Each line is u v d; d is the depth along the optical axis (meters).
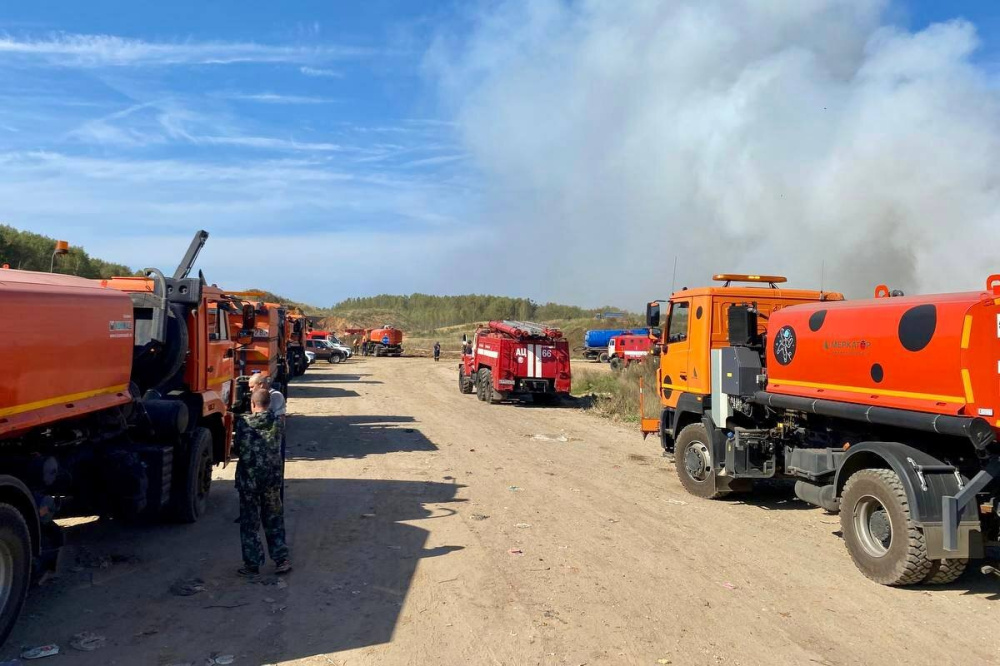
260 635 5.07
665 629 5.27
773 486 10.69
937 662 4.80
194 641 4.95
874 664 4.76
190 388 8.43
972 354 5.87
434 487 10.25
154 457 7.10
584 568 6.67
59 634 5.02
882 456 6.45
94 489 6.72
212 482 10.52
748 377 9.12
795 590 6.20
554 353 22.59
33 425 4.96
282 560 6.37
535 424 18.12
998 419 5.74
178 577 6.30
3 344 4.61
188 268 8.88
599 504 9.37
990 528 6.48
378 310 152.75
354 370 42.25
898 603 5.93
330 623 5.30
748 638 5.14
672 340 11.21
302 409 20.77
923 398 6.32
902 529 6.18
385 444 14.34
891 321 6.70
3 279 5.02
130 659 4.65
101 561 6.66
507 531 7.93
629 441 15.34
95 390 5.95
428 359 59.75
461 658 4.73
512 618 5.43
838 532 8.17
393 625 5.27
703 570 6.68
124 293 6.64
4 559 4.70
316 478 10.84
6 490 4.80
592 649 4.90
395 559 6.87
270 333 16.19
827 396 7.61
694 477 10.06
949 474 6.25
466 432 16.34
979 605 5.91
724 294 10.00
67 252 7.86
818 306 7.96
